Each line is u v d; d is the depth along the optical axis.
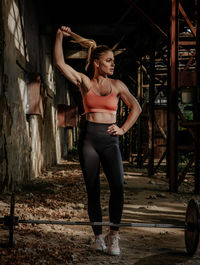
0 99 6.52
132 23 11.66
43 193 7.25
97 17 13.96
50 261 3.02
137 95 14.56
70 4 13.30
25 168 8.78
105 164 3.38
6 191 6.89
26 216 4.84
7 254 3.07
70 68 3.25
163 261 3.21
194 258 3.33
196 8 8.05
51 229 4.27
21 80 8.41
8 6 7.24
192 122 7.84
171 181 8.02
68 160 18.75
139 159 14.17
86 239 3.90
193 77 8.04
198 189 7.79
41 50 11.95
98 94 3.34
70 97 25.25
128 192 7.83
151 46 11.39
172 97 8.16
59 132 17.50
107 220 4.94
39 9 11.54
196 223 3.22
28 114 9.01
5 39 6.89
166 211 5.73
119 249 3.40
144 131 16.73
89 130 3.35
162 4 9.82
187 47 11.77
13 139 7.46
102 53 3.29
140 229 4.52
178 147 8.06
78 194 7.26
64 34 3.29
